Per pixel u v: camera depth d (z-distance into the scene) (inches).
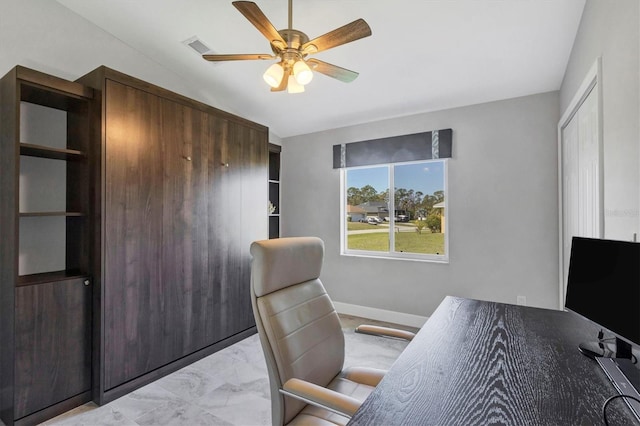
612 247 42.6
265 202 136.8
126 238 89.4
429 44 97.7
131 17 99.0
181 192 103.9
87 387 84.8
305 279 62.6
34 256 89.7
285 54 74.0
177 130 102.8
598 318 44.1
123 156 88.7
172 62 118.5
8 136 77.7
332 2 85.3
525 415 31.3
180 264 103.5
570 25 84.2
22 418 74.4
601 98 65.2
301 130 167.5
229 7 92.0
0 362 79.1
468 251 128.1
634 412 31.2
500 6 81.3
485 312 63.6
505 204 121.3
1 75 85.0
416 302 139.4
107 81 85.4
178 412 80.7
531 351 45.8
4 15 85.7
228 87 132.3
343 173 161.5
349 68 111.8
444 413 31.7
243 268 126.3
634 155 50.8
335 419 48.1
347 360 108.5
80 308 84.0
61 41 95.5
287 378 49.8
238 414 80.0
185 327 104.8
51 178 93.1
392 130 145.6
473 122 127.3
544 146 114.8
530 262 117.5
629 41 52.0
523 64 101.9
